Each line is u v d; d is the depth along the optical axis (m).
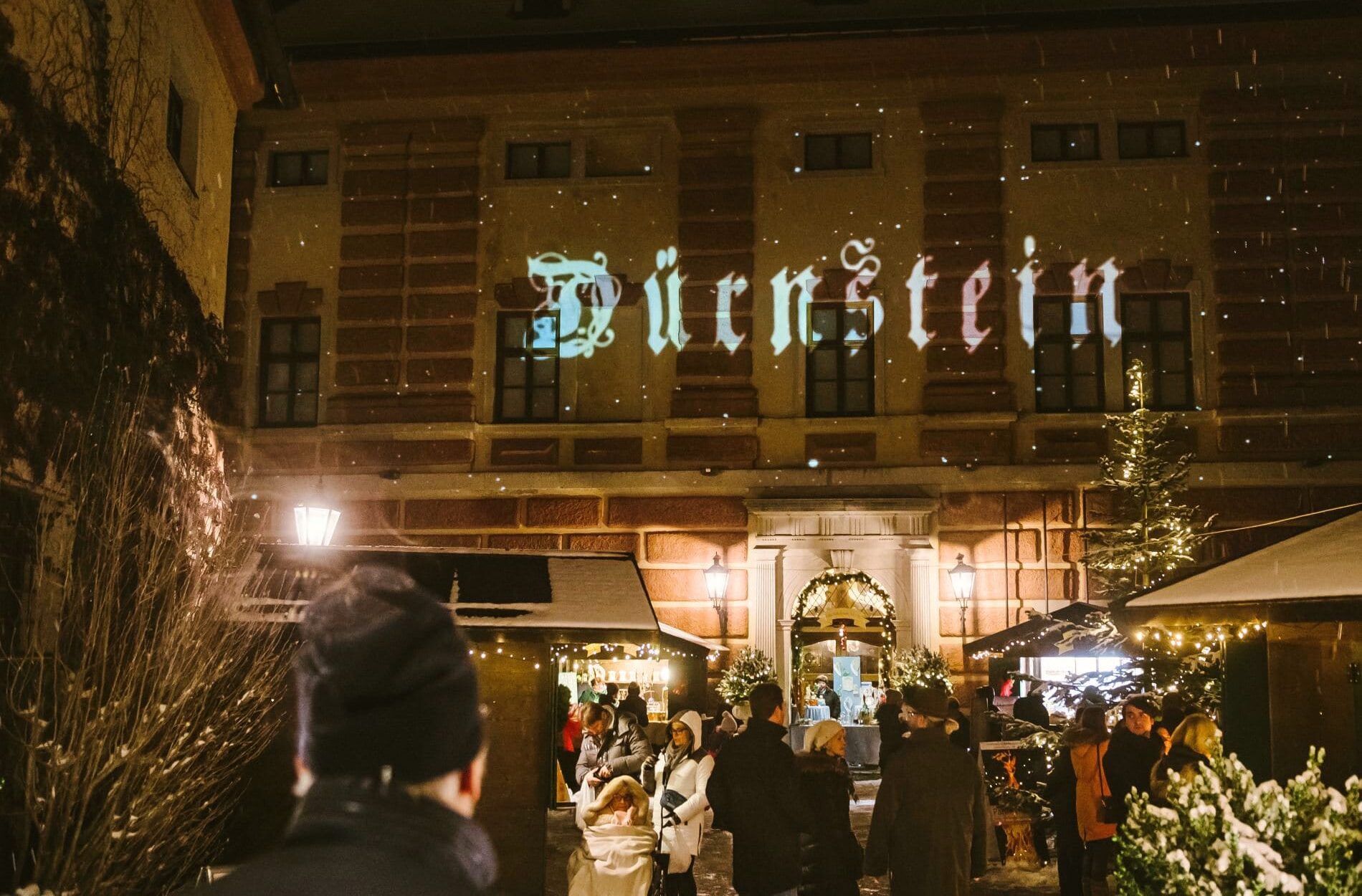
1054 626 17.39
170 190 12.57
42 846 7.55
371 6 25.17
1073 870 10.55
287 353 24.55
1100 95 23.55
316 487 23.88
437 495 23.86
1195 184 23.30
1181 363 23.20
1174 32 22.95
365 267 24.34
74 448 9.59
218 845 10.02
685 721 9.73
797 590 23.08
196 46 13.58
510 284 24.14
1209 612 9.50
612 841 7.92
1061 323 23.47
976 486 23.05
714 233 23.94
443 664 1.73
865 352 23.77
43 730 8.41
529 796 10.69
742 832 7.49
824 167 24.19
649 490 23.59
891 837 7.27
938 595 22.94
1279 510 22.48
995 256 23.42
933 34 23.25
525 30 24.44
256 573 10.80
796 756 7.88
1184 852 5.67
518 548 23.70
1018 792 14.35
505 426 23.73
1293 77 23.12
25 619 8.73
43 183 9.25
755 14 24.27
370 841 1.62
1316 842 5.66
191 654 8.80
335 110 24.61
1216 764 6.12
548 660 10.80
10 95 8.73
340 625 1.74
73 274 9.73
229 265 24.52
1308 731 10.93
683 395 23.61
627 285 23.94
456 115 24.55
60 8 9.75
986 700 19.72
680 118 24.23
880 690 22.89
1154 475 18.75
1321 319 22.77
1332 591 8.79
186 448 12.25
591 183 24.27
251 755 9.98
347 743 1.67
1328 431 22.52
